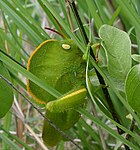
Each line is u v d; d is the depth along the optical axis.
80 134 0.35
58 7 0.48
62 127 0.29
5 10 0.30
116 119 0.29
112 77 0.28
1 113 0.27
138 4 0.33
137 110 0.25
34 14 0.52
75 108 0.26
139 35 0.30
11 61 0.25
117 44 0.26
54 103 0.26
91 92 0.27
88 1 0.29
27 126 0.37
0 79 0.26
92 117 0.26
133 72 0.25
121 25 0.40
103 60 0.32
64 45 0.26
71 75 0.27
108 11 0.43
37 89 0.27
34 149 0.40
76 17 0.27
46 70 0.26
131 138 0.32
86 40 0.27
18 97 0.40
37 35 0.30
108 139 0.39
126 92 0.25
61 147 0.36
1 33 0.32
